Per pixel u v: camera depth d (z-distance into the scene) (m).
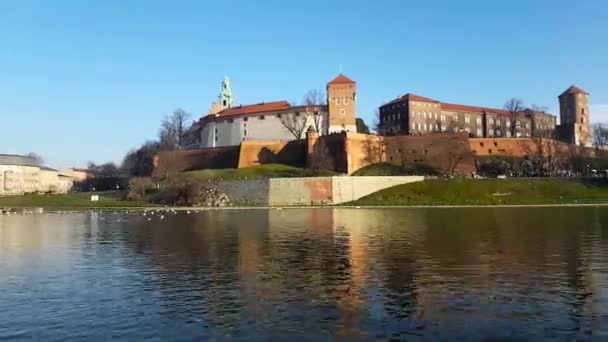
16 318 21.16
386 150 157.50
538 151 156.62
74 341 18.33
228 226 63.66
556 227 56.25
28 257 37.88
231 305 22.66
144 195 142.38
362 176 130.50
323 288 25.67
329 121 181.88
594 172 146.38
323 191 122.75
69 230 61.19
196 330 19.31
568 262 32.34
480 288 25.23
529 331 18.69
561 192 118.56
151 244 45.03
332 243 43.66
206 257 36.41
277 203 125.44
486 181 125.62
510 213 82.56
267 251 39.16
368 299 23.33
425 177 131.62
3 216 93.69
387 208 105.12
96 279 28.84
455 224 62.03
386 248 39.97
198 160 172.75
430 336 18.27
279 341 17.98
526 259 33.69
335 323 19.88
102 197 150.12
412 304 22.39
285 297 23.94
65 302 23.62
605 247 39.12
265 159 161.88
